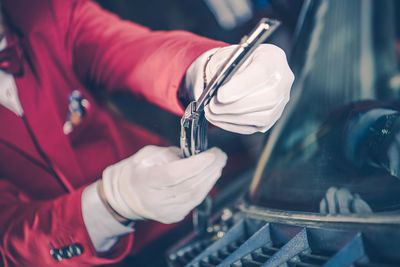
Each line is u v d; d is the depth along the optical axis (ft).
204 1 8.16
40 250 4.32
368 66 4.57
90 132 5.65
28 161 5.10
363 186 2.91
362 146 3.05
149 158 3.80
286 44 7.82
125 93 4.85
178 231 6.09
